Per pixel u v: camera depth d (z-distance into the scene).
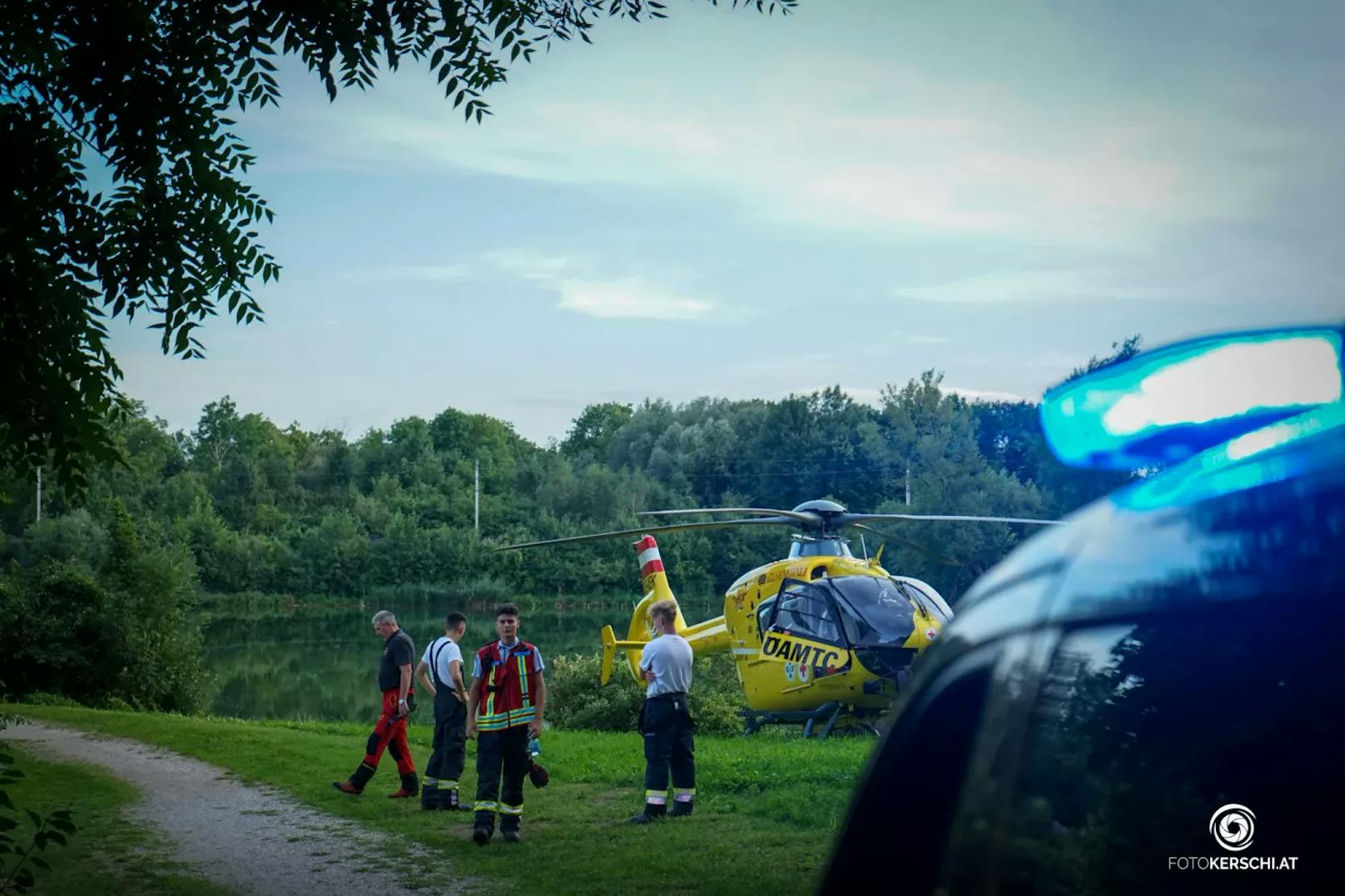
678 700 11.09
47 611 36.44
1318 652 1.18
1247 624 1.23
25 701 34.12
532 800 12.43
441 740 12.16
